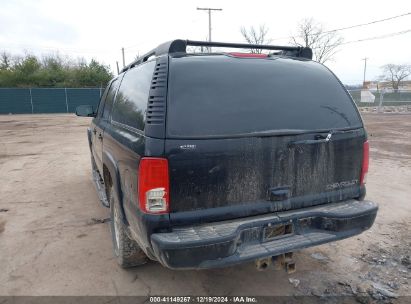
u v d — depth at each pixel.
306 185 2.67
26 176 7.13
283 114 2.59
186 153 2.26
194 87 2.40
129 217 2.66
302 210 2.66
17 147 11.20
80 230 4.28
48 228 4.35
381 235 4.09
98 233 4.18
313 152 2.65
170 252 2.18
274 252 2.39
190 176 2.29
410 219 4.60
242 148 2.40
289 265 2.60
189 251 2.19
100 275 3.23
